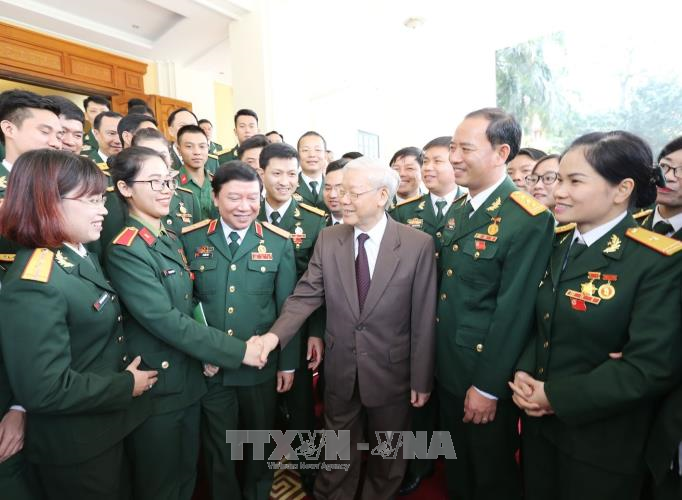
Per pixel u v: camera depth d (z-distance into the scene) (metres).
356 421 1.54
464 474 1.45
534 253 1.16
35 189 0.95
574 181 1.00
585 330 1.01
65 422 1.01
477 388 1.22
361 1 4.39
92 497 1.07
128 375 1.10
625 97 4.25
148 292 1.17
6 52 4.66
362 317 1.39
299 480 1.78
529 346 1.20
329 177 2.01
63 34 5.13
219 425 1.45
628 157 0.95
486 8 4.51
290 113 4.79
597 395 0.92
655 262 0.91
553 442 1.09
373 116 9.22
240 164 1.39
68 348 0.96
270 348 1.34
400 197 2.66
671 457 0.87
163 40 5.46
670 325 0.87
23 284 0.91
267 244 1.52
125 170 1.22
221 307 1.42
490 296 1.28
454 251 1.37
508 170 2.30
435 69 5.55
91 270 1.09
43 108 1.38
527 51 4.79
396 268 1.38
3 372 1.03
